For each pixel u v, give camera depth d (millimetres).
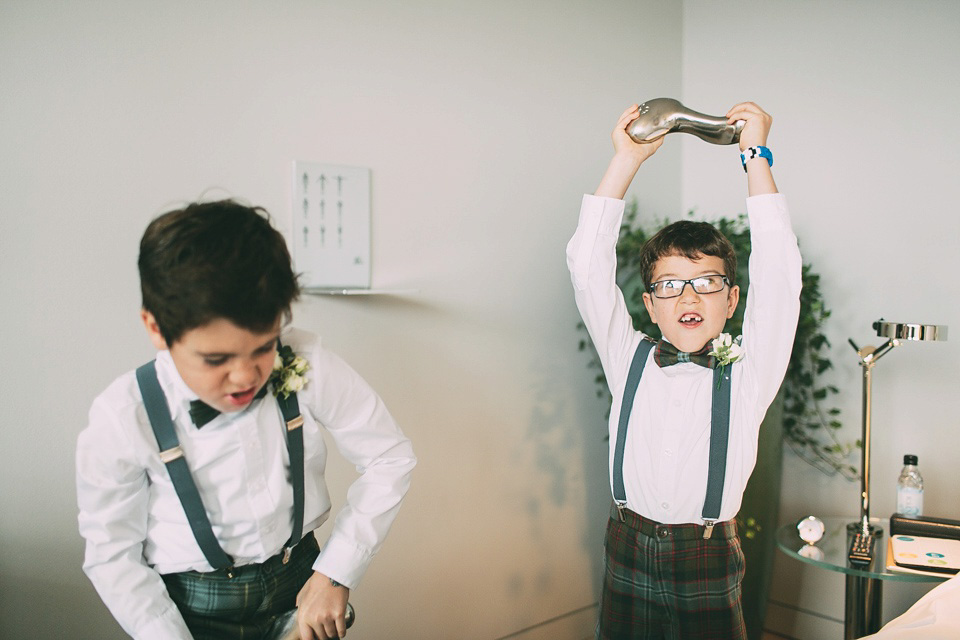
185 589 1193
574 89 2549
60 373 1684
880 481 2414
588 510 2668
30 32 1605
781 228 1566
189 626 1188
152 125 1755
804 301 2453
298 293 1089
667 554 1567
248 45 1870
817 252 2543
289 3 1924
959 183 2225
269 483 1201
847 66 2451
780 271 1572
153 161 1761
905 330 1901
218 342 990
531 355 2475
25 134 1613
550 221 2504
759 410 1596
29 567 1667
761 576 2387
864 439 2062
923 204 2295
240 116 1869
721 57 2795
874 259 2402
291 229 1959
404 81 2139
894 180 2354
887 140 2365
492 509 2396
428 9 2176
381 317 2121
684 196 2908
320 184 1990
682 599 1557
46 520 1683
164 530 1188
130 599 1109
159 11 1746
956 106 2225
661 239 1736
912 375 2336
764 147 1606
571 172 2555
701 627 1558
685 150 2898
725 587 1567
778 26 2621
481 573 2377
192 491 1144
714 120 1662
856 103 2434
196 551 1181
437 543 2271
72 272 1685
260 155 1902
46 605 1689
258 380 1076
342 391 1258
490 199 2346
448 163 2242
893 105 2350
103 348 1731
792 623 2611
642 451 1630
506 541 2439
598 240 1721
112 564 1120
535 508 2512
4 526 1638
